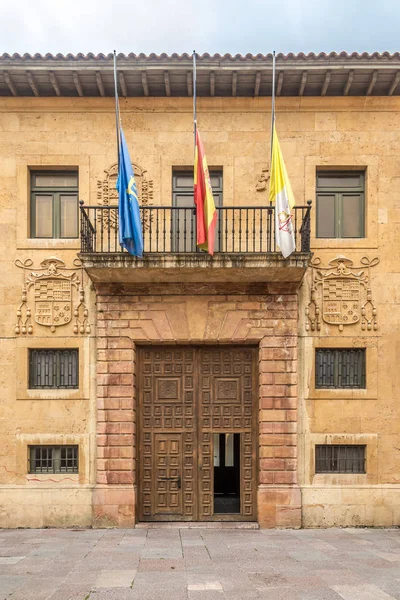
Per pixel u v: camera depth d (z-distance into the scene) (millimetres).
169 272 11344
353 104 12391
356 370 12211
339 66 11594
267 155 12375
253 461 11977
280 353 11898
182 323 11969
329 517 11641
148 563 8703
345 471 11953
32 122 12359
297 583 7684
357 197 12562
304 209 12227
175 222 12359
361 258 12180
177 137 12398
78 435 11836
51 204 12508
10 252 12133
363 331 12078
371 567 8477
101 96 12352
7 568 8438
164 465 12000
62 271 12148
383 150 12359
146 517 11875
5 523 11531
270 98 12375
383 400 11977
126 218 10898
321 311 12117
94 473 11773
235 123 12430
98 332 11930
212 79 11836
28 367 12070
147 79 11930
